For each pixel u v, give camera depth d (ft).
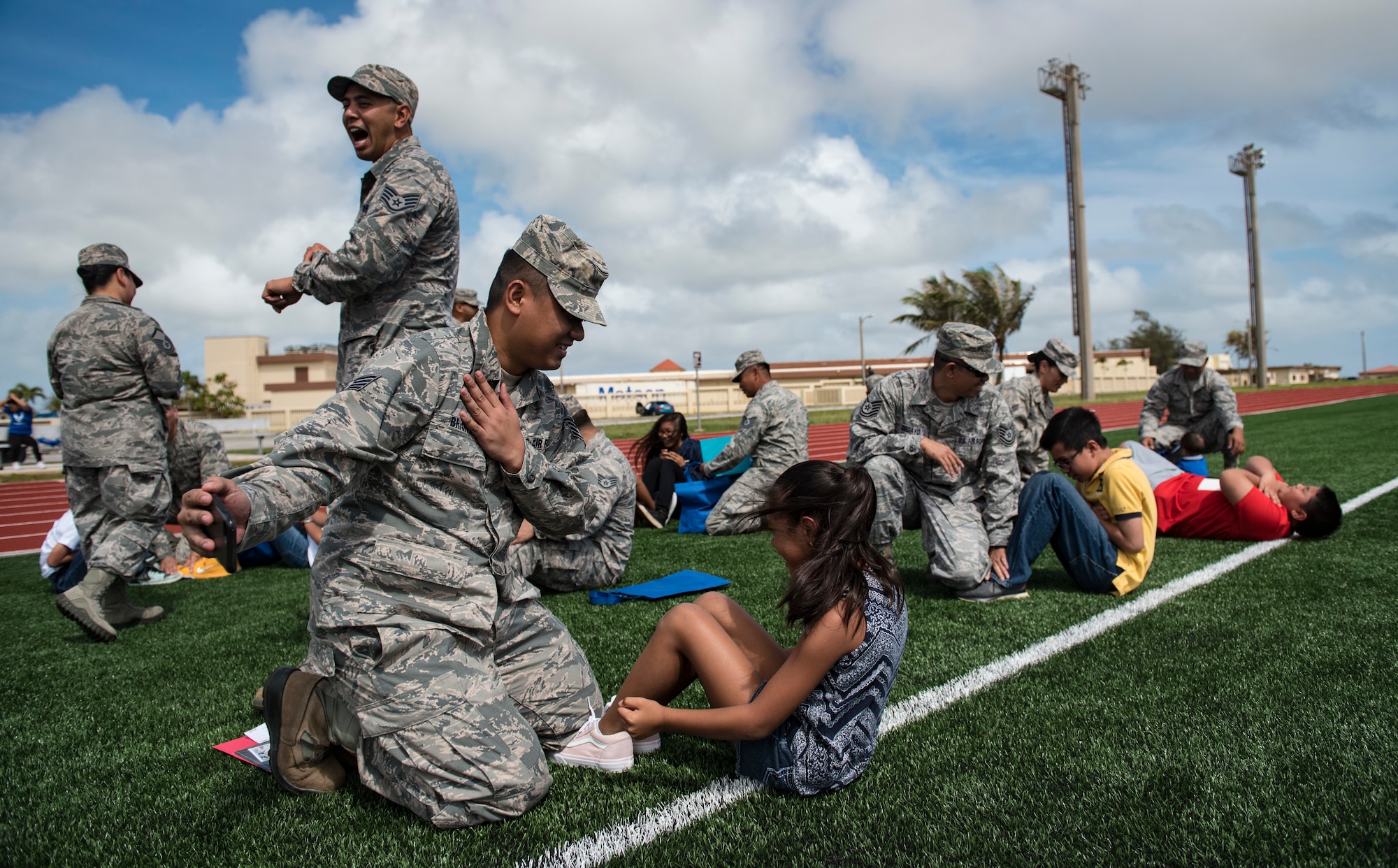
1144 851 5.89
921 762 7.41
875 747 7.70
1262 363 152.66
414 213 9.28
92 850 6.38
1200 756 7.35
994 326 124.67
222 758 8.16
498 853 6.05
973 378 13.41
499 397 6.64
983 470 14.07
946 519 13.73
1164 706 8.51
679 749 7.94
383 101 9.88
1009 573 13.29
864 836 6.18
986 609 12.74
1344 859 5.71
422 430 6.27
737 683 6.96
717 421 98.58
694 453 25.03
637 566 17.31
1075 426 13.93
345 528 6.40
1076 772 7.12
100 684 10.73
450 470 6.38
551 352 6.94
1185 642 10.57
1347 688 8.83
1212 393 25.26
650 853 6.00
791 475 6.75
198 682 10.71
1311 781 6.84
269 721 6.81
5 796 7.41
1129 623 11.58
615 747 7.36
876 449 14.30
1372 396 102.68
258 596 16.34
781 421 21.21
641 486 23.72
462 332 6.70
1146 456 18.83
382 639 6.18
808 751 6.73
